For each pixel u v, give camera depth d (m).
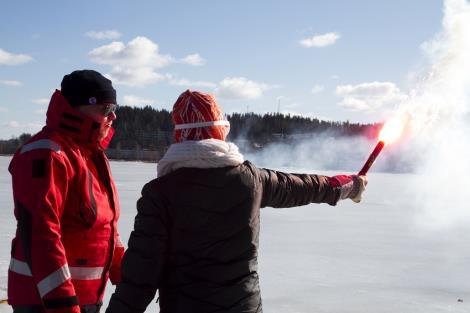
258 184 1.91
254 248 1.87
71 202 2.06
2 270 5.50
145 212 1.78
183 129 1.87
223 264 1.80
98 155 2.21
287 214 12.40
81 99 2.12
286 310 4.58
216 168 1.81
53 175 1.93
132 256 1.76
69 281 1.86
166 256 1.81
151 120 92.94
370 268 6.39
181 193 1.77
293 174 2.12
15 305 2.04
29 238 1.85
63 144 2.04
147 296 1.76
